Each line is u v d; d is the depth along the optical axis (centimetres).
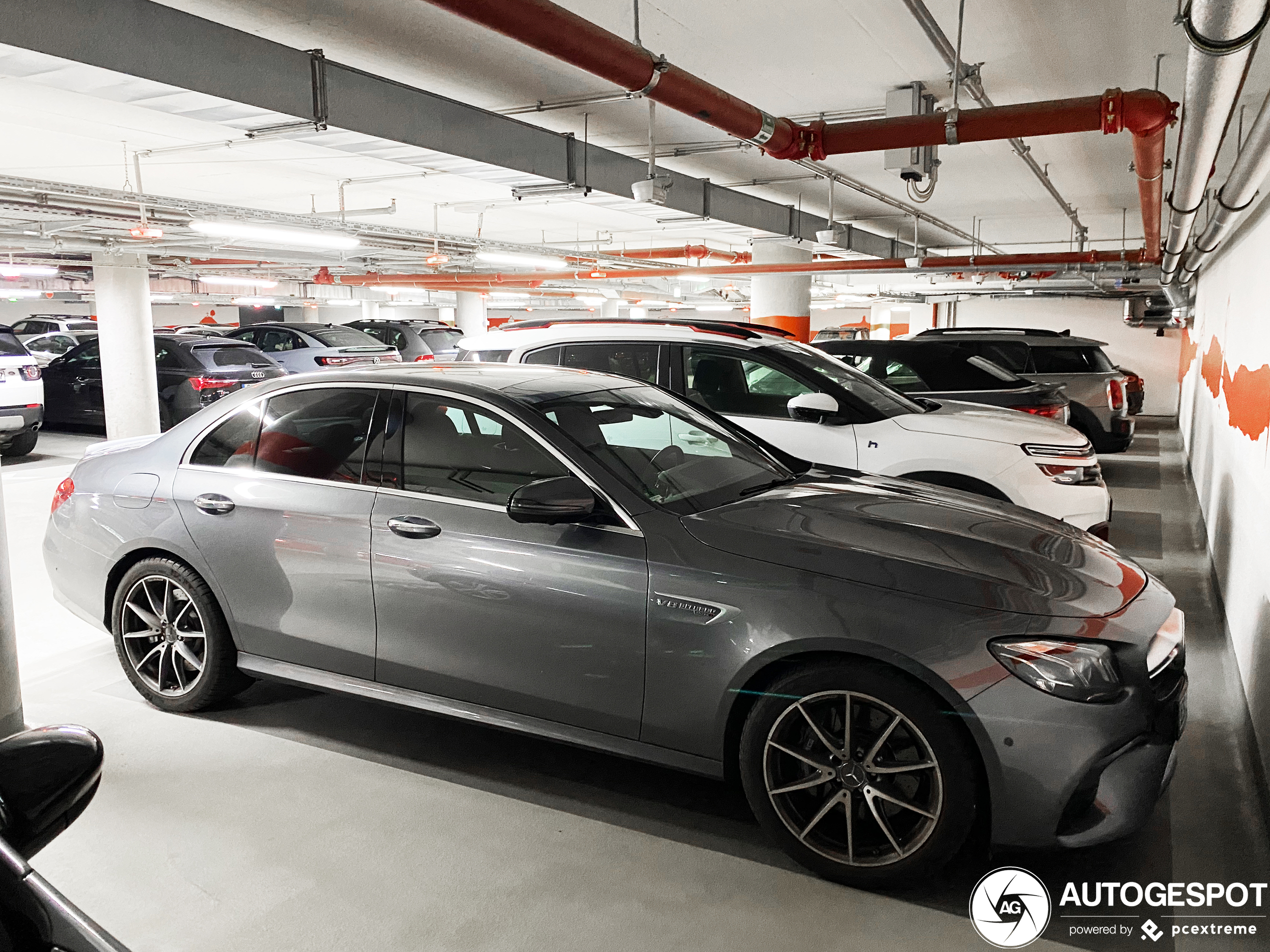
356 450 329
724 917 240
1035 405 782
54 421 1319
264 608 336
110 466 381
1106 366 1104
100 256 1186
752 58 648
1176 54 631
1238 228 686
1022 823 234
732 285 2533
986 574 254
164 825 283
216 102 541
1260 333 472
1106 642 239
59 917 116
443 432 316
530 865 264
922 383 822
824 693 250
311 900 246
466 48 620
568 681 284
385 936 231
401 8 544
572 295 2762
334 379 344
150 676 373
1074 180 1121
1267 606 350
